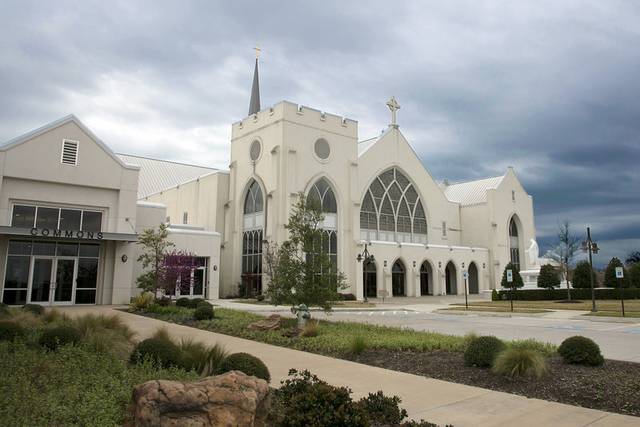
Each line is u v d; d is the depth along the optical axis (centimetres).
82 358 916
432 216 5925
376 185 5409
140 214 3619
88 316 1412
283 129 4291
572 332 1842
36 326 1470
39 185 2938
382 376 988
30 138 2914
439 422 685
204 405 543
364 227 5206
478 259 5866
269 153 4375
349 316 2627
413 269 5125
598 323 2228
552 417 709
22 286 2844
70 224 3042
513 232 6512
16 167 2850
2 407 600
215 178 4844
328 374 1007
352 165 4753
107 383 738
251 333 1620
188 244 3862
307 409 626
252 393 575
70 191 3038
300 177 4362
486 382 940
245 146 4719
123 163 3200
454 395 834
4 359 866
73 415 596
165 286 2838
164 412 531
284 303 1889
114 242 3142
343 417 606
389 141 5556
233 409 552
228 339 1523
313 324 1616
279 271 1917
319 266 1905
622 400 797
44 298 2906
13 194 2855
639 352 1319
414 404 777
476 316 2691
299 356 1223
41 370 791
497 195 6181
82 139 3081
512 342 1298
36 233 2759
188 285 3161
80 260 3048
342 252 4572
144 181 6469
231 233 4684
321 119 4581
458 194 6794
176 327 1836
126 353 1068
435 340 1361
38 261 2914
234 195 4753
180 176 6844
